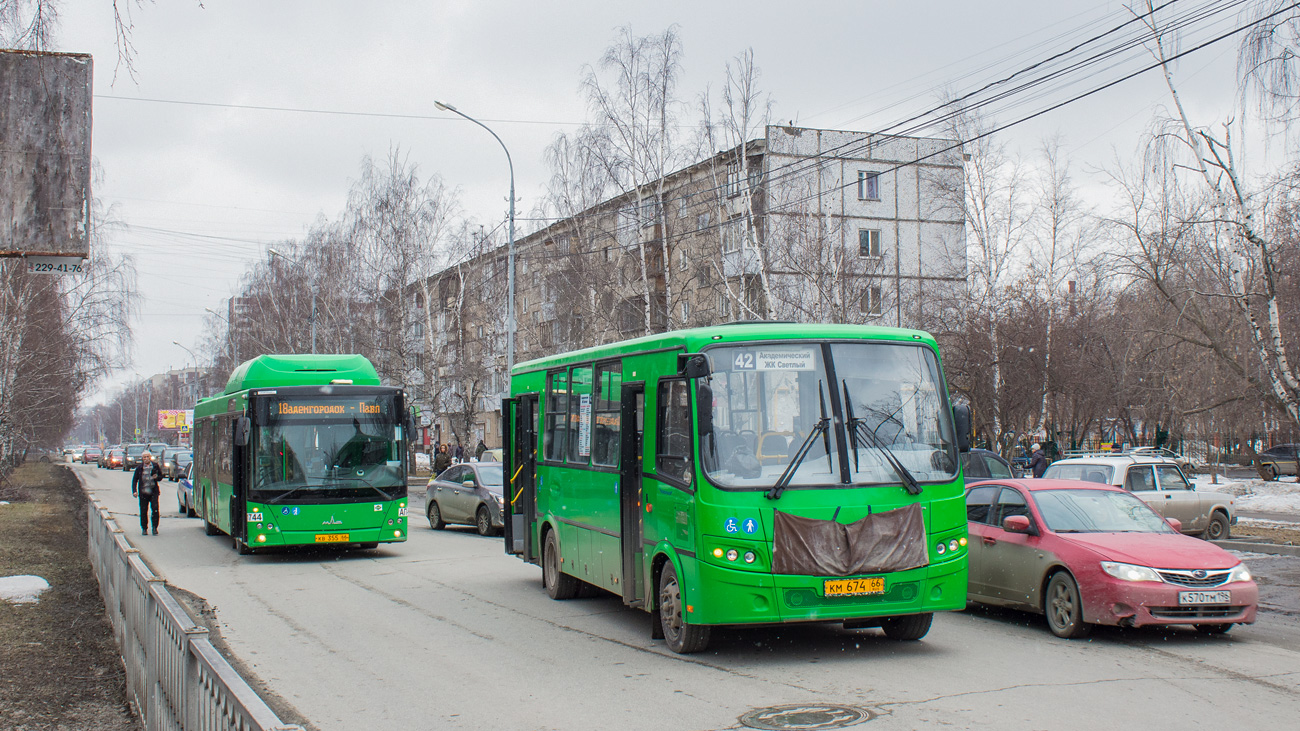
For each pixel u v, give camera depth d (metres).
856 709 7.06
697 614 8.65
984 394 32.25
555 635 10.38
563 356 12.91
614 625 10.99
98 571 13.73
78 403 46.25
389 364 46.47
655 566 9.84
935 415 9.25
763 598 8.41
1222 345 27.06
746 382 8.87
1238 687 7.66
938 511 8.91
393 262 46.22
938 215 48.72
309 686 8.13
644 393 10.11
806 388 8.95
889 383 9.16
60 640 9.94
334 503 17.31
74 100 8.42
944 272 46.16
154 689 6.17
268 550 19.19
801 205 34.91
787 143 44.56
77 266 8.50
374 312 47.50
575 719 7.00
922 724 6.62
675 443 9.27
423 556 18.19
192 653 4.88
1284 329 23.55
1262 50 16.20
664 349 9.65
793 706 7.20
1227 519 18.80
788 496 8.56
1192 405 34.44
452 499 23.50
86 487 45.78
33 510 28.61
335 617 11.58
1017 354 32.31
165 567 16.69
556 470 13.00
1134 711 6.93
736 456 8.66
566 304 36.34
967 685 7.78
